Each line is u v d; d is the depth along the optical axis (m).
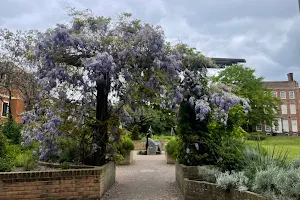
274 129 55.47
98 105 8.21
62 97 7.98
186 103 8.04
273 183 4.76
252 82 38.19
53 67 7.46
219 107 7.38
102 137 8.04
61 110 7.93
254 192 4.99
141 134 23.69
